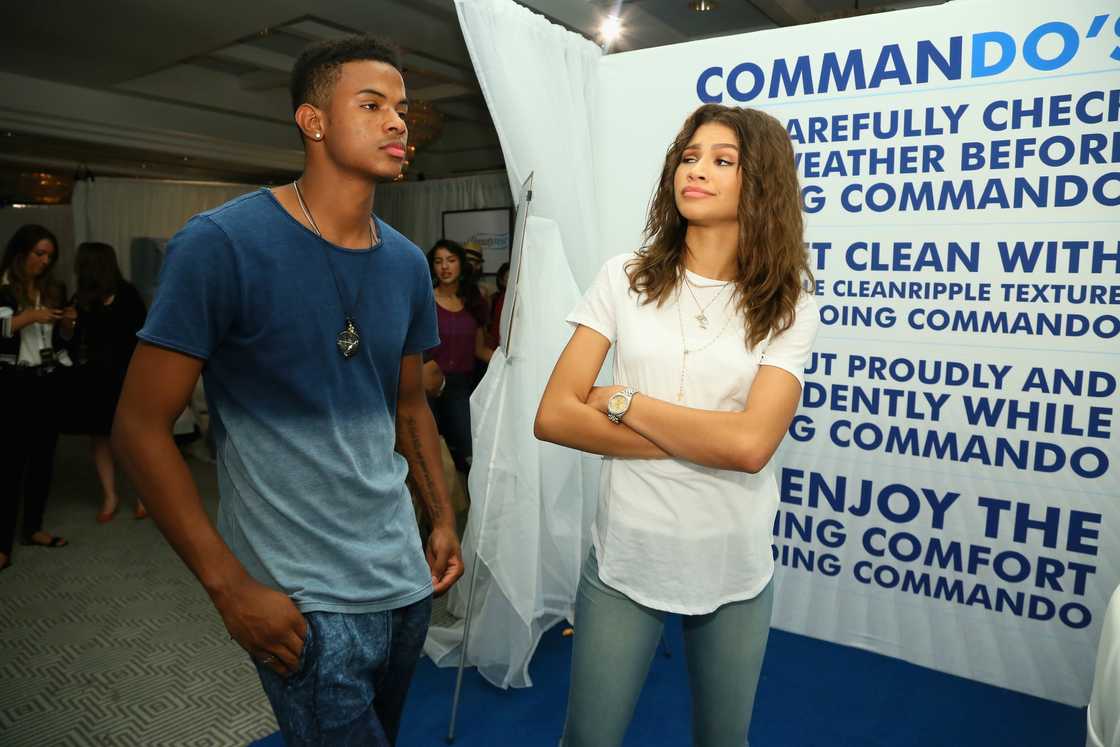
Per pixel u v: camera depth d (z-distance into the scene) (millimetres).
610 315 1351
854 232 2383
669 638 2701
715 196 1241
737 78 2494
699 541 1245
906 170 2293
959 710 2238
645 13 5105
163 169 8633
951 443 2326
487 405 2266
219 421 1093
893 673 2430
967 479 2320
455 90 7207
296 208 1083
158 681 2371
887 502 2443
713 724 1330
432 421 1405
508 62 2211
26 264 3291
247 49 6273
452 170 9391
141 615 2838
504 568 2215
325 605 1063
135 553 3471
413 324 1291
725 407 1273
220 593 983
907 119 2271
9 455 3238
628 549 1265
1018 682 2326
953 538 2363
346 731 1088
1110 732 1075
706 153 1246
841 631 2582
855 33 2312
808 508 2570
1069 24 2049
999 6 2121
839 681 2387
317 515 1080
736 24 5332
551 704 2285
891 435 2408
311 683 1059
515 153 2242
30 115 6469
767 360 1248
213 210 1020
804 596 2627
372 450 1149
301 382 1057
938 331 2303
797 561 2617
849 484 2492
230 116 7691
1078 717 2203
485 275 8266
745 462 1179
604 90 2684
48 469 3562
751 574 1275
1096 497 2158
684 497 1242
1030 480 2234
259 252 1006
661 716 2215
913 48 2240
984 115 2174
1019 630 2309
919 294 2318
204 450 5125
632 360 1301
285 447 1062
